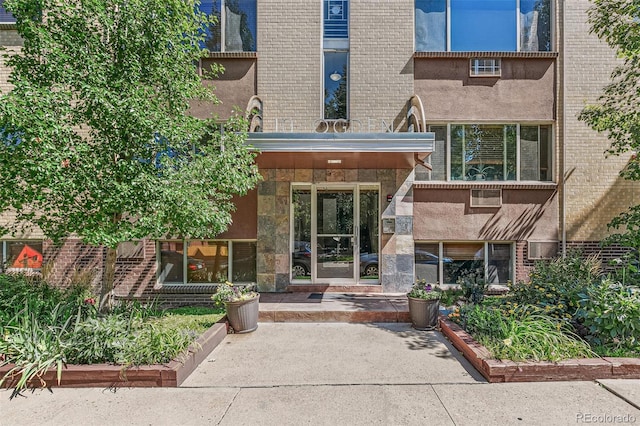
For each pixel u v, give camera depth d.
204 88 6.11
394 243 7.92
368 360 4.57
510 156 8.05
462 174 8.09
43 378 3.86
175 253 8.12
